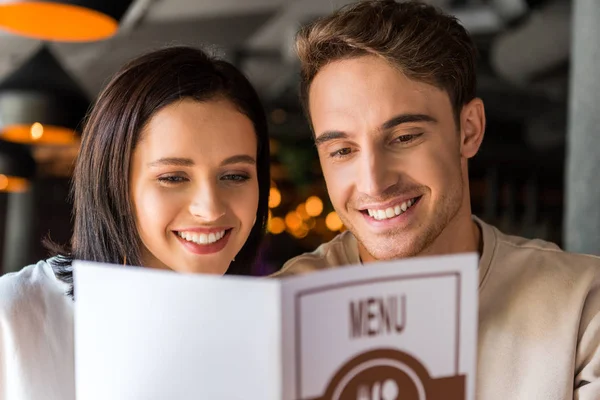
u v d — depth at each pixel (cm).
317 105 135
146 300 88
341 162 134
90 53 529
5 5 204
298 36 141
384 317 84
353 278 82
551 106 768
